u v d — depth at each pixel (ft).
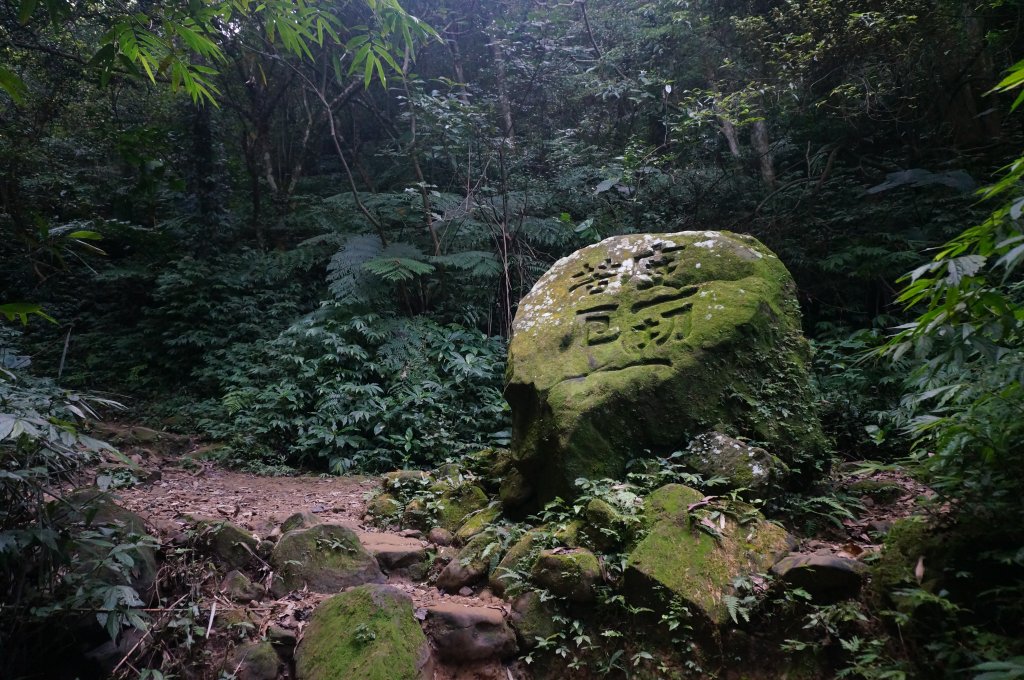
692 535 11.21
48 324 36.04
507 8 43.68
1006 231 7.35
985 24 31.42
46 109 35.32
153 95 39.52
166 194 40.11
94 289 38.70
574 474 13.28
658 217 32.17
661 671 10.12
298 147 48.52
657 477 12.79
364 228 36.29
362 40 11.65
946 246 7.98
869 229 29.91
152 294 34.27
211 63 38.73
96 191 38.68
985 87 32.73
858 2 28.68
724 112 30.99
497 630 10.84
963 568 9.77
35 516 9.80
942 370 10.23
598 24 41.19
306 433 24.89
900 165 33.65
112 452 9.62
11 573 9.67
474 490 16.06
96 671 9.94
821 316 29.99
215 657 10.49
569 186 34.55
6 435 8.00
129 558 10.09
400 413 24.62
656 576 10.55
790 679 9.65
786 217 30.42
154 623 10.63
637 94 36.19
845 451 18.30
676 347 13.97
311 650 10.41
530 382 14.69
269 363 28.55
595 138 37.99
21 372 16.24
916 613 9.40
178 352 32.45
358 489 20.52
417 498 16.39
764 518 11.85
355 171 46.80
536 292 17.39
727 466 12.61
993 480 9.95
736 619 9.95
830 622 9.78
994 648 8.53
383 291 30.99
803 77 31.19
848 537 12.59
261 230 40.06
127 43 10.30
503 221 32.60
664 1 35.99
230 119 45.14
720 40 35.81
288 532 13.08
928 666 8.93
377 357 28.22
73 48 33.24
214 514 15.83
